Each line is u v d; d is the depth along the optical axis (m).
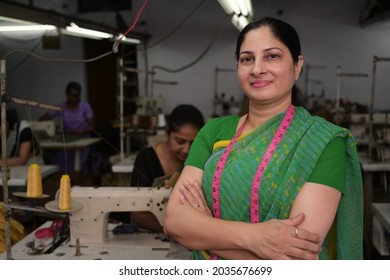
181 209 1.31
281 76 1.23
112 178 4.05
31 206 1.84
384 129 4.67
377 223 2.48
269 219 1.21
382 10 7.90
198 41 9.19
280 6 8.98
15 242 2.21
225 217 1.26
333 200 1.19
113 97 9.34
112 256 1.89
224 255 1.23
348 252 1.31
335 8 8.80
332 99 8.57
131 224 2.31
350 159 1.28
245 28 1.27
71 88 6.09
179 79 9.34
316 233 1.17
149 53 9.33
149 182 2.52
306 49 9.02
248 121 1.36
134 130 5.21
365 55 8.82
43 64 8.96
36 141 3.95
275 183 1.19
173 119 2.44
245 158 1.22
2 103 1.66
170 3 9.12
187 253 1.89
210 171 1.29
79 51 8.99
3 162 1.72
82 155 5.92
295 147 1.21
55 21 3.73
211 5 9.00
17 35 8.76
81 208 1.94
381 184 4.61
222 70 9.18
